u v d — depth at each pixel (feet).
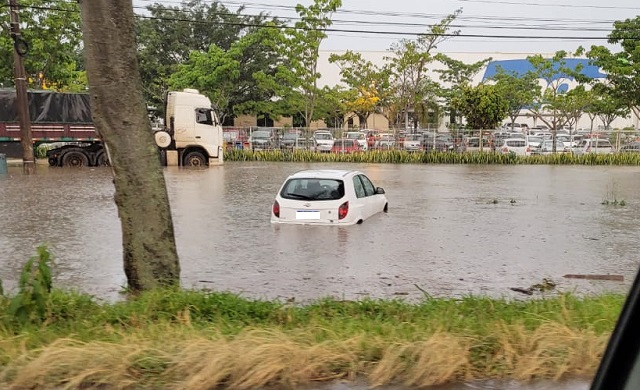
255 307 18.35
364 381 13.32
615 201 55.31
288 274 27.68
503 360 14.07
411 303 21.04
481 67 168.55
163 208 20.99
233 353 13.50
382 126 179.73
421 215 46.24
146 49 152.46
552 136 126.00
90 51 20.15
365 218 42.60
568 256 32.19
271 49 146.72
